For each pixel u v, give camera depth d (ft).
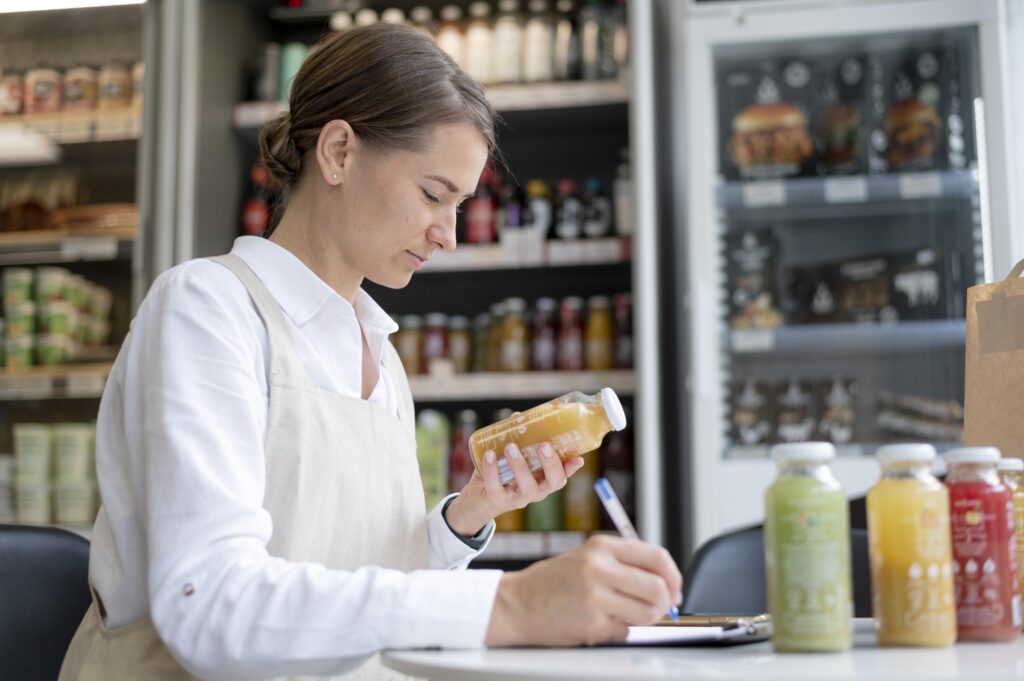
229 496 3.36
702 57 9.54
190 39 9.86
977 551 3.20
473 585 3.17
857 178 9.46
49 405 10.56
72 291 10.23
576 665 2.66
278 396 3.88
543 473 3.96
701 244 9.30
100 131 9.95
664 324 10.19
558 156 11.09
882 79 9.82
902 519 3.05
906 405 9.66
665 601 3.08
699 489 9.02
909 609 3.02
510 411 10.69
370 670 4.38
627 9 10.11
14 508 9.87
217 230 10.21
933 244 9.73
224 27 10.45
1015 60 9.16
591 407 3.91
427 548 4.43
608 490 3.70
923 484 3.07
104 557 3.83
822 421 9.63
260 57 10.79
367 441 4.17
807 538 2.92
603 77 10.05
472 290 11.07
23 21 10.36
